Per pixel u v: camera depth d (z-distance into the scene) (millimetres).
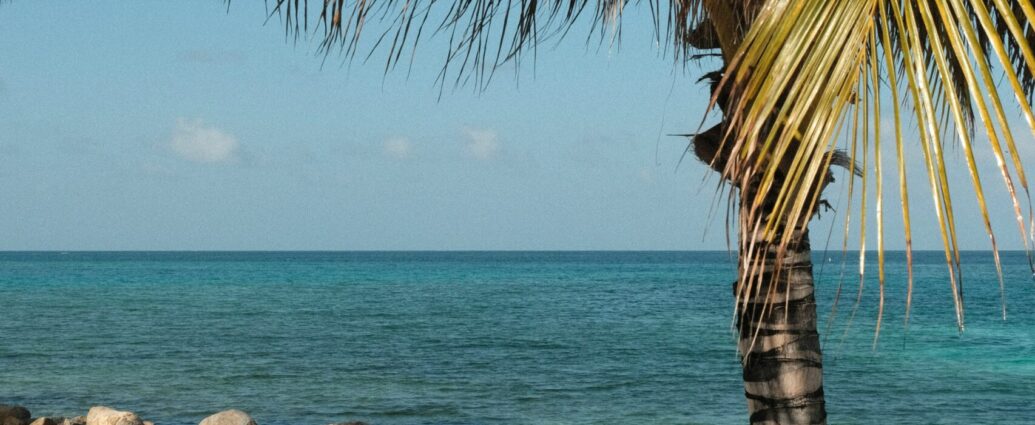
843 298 49375
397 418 15578
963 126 2016
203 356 24250
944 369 21719
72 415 15531
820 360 3748
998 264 1912
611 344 28125
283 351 25641
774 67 2232
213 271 117812
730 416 15914
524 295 59625
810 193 3365
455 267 146500
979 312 41656
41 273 105750
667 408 16672
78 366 21906
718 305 48344
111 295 57250
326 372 21234
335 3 3160
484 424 15062
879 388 18859
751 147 2303
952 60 3609
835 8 2191
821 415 3754
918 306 44344
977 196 1960
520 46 3457
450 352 25750
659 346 27562
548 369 22094
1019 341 28516
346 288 69812
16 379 19641
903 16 2150
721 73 3512
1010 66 2000
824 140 2139
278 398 17500
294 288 69500
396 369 21938
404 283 80500
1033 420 15469
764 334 3703
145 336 29734
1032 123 1939
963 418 15695
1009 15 2047
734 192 2709
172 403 16781
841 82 2150
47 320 36375
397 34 3205
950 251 1963
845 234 2096
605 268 140875
